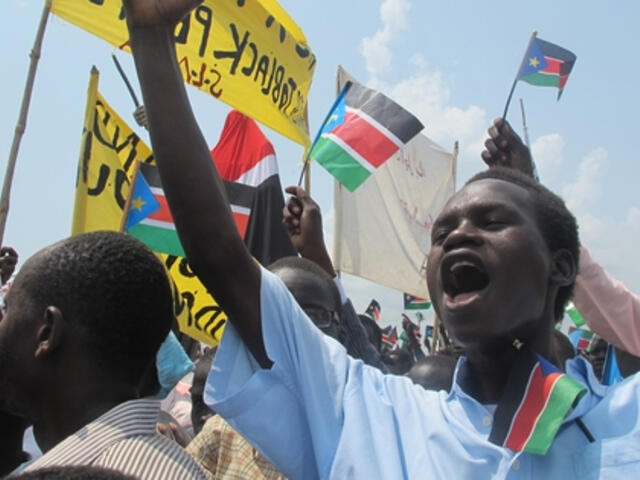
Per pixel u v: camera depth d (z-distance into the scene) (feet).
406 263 26.73
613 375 10.27
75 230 15.56
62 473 3.17
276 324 5.38
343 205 25.57
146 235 14.85
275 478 8.09
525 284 4.93
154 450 5.08
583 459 4.55
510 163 6.98
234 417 5.36
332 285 9.18
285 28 20.16
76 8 16.16
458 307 4.92
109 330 5.38
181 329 15.47
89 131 16.25
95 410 5.34
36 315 5.41
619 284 7.67
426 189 28.22
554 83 10.37
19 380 5.40
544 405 4.57
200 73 18.35
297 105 20.57
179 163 5.32
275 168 19.93
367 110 13.47
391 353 20.88
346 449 5.03
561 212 5.32
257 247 18.86
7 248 15.46
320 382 5.38
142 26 5.49
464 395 5.08
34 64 15.31
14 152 14.76
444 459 4.84
